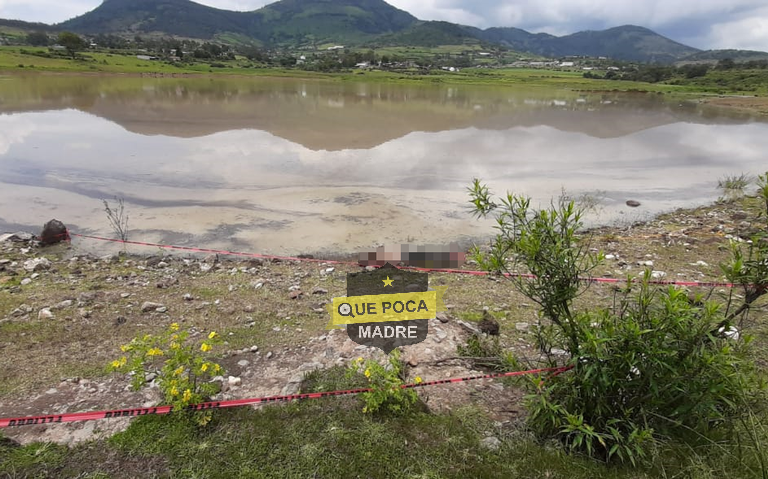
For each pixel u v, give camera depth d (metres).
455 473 3.57
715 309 3.17
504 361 4.73
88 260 9.34
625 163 20.53
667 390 3.40
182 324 6.43
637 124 33.12
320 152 20.47
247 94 48.22
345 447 3.81
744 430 3.65
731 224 11.91
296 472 3.56
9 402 4.48
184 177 15.94
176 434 3.88
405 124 29.53
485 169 18.44
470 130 27.81
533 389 4.06
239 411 4.21
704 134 29.12
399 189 15.34
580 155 21.80
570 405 3.71
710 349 3.41
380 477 3.54
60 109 31.33
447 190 15.41
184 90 50.84
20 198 13.40
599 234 11.56
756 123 35.41
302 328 6.36
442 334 5.96
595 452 3.67
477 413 4.33
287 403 4.35
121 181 15.32
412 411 4.27
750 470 3.27
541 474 3.52
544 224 3.56
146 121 27.45
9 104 32.94
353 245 10.75
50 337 5.90
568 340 3.87
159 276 8.48
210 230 11.50
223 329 6.30
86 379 4.94
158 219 12.15
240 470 3.56
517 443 3.85
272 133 24.75
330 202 13.83
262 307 7.07
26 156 17.95
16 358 5.35
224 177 16.06
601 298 7.30
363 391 4.45
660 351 3.12
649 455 3.54
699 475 3.34
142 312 6.78
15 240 10.30
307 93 52.47
